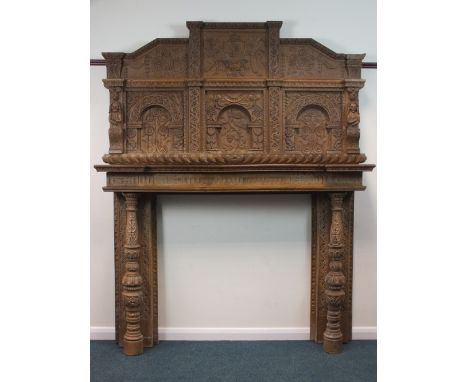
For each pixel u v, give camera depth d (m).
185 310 3.99
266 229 3.97
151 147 3.84
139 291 3.71
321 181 3.61
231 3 3.90
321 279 3.91
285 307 4.00
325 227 3.89
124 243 3.86
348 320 3.94
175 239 3.96
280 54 3.80
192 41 3.76
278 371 3.41
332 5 3.93
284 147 3.82
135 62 3.80
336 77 3.82
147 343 3.87
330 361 3.58
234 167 3.53
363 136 3.96
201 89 3.78
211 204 3.96
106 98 3.93
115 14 3.90
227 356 3.68
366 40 3.94
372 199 3.98
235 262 3.98
